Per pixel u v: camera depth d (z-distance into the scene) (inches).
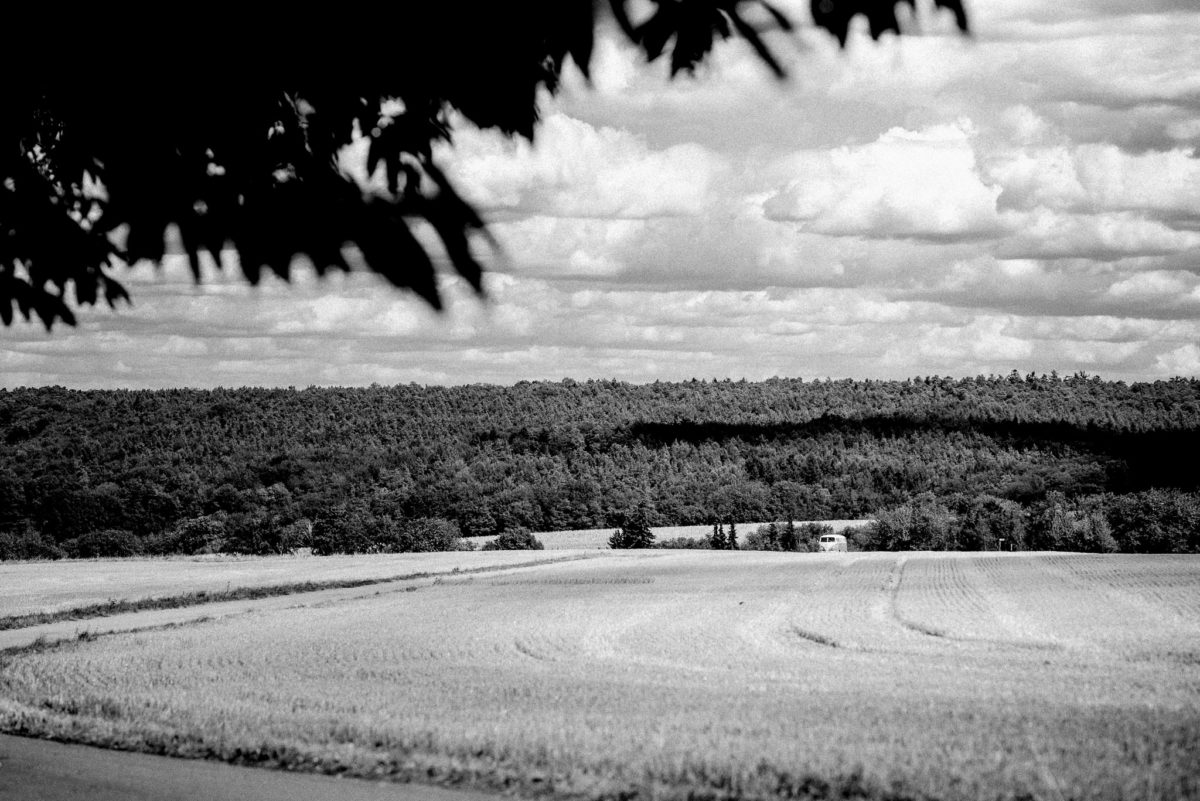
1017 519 4254.4
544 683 1013.8
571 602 2018.9
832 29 80.7
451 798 573.6
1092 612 1609.3
